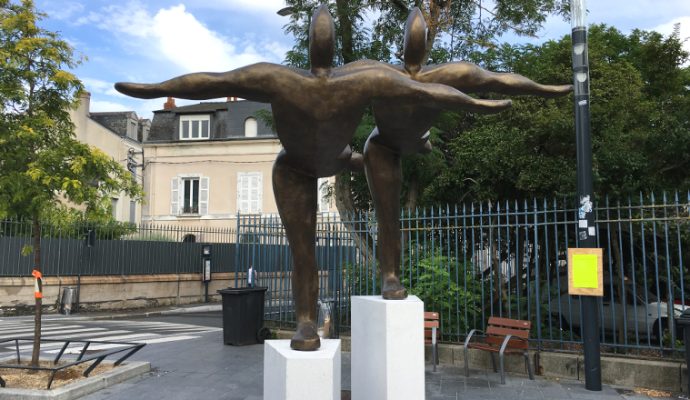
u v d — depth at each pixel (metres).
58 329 11.46
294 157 3.99
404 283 8.50
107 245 16.02
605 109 7.48
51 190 6.23
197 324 13.19
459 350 7.42
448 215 7.86
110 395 5.66
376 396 4.32
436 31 10.28
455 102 3.46
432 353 7.46
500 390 6.10
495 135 8.77
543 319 8.85
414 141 4.45
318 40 3.52
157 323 13.29
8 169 6.14
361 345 4.63
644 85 8.98
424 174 10.27
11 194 6.10
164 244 17.91
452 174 9.40
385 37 11.02
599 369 6.12
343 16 10.34
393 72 3.60
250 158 27.72
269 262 9.77
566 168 7.70
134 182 6.90
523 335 6.65
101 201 6.46
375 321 4.37
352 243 10.09
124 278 16.33
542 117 7.58
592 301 6.19
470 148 9.04
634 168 7.43
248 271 9.62
